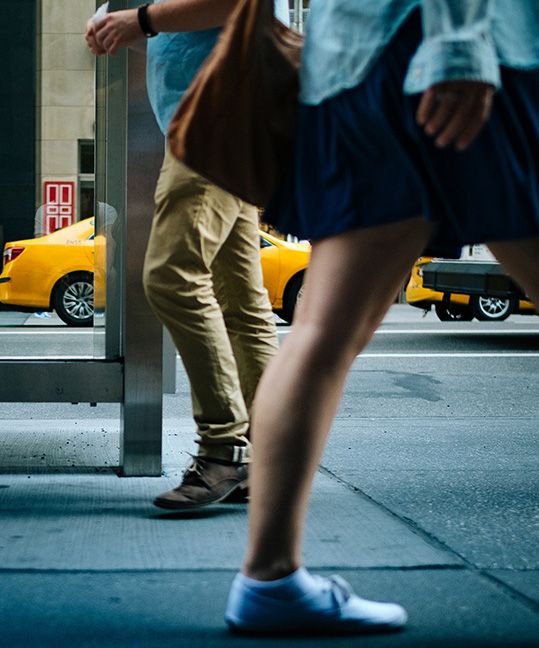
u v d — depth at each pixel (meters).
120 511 3.38
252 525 2.06
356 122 1.85
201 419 3.38
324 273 1.96
